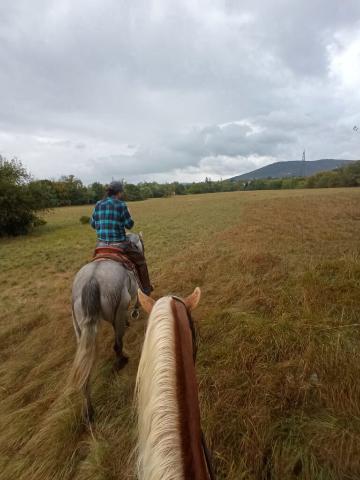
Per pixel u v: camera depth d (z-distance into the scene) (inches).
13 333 208.2
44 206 876.6
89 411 120.6
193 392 55.7
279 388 120.1
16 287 334.3
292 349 135.5
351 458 93.4
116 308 135.3
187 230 655.1
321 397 114.2
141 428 53.9
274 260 283.4
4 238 786.2
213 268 293.3
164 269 327.3
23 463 107.3
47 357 172.1
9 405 138.3
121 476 98.0
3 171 794.8
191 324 82.6
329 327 140.6
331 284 179.8
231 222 729.6
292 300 177.3
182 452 46.3
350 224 528.7
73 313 131.8
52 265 428.1
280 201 1269.7
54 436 113.3
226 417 112.0
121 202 162.6
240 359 135.9
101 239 159.6
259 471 96.0
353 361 121.4
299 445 99.0
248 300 195.8
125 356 155.5
